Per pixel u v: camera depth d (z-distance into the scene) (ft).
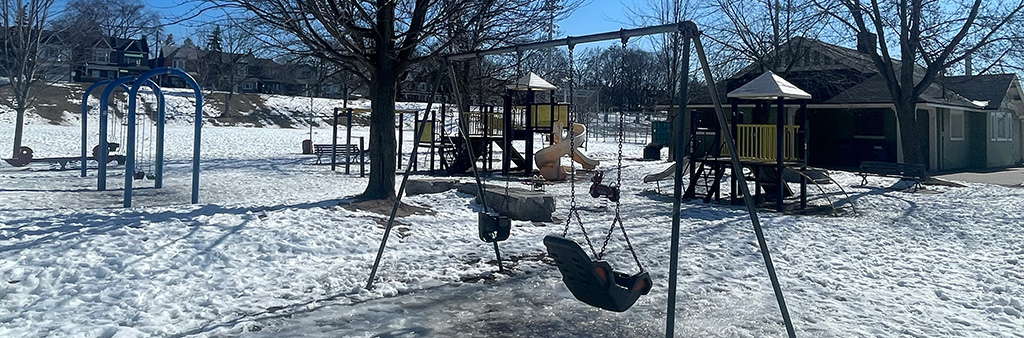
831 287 20.63
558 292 19.48
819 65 83.46
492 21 34.09
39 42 72.08
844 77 80.64
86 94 55.21
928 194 49.52
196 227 24.17
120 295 17.38
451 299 18.57
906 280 21.72
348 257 22.89
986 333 16.15
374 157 34.53
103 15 78.33
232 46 174.91
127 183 35.45
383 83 34.37
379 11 33.86
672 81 84.64
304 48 37.17
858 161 80.64
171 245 21.81
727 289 20.17
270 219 26.40
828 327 16.39
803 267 23.52
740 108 82.43
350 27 32.53
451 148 71.77
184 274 19.40
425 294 19.02
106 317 15.76
